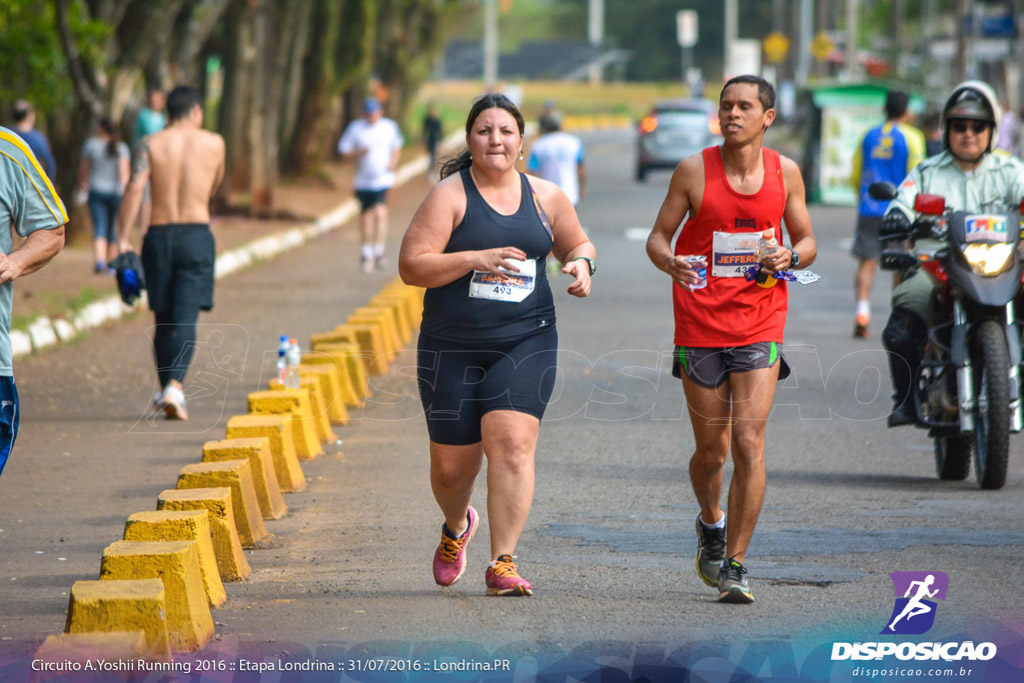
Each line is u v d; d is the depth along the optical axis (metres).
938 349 22.89
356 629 14.96
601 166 128.75
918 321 22.97
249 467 19.50
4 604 16.23
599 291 49.75
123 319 42.28
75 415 28.53
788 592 16.45
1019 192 22.91
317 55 91.44
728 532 16.00
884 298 48.25
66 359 35.19
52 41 47.34
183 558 14.37
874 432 26.91
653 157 107.06
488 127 15.46
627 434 26.83
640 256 61.16
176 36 67.94
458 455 15.99
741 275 15.94
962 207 22.98
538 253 15.79
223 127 74.00
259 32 72.81
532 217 15.72
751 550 18.42
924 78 132.62
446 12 137.12
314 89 92.00
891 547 18.55
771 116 15.88
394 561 18.02
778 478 23.08
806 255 16.14
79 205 57.47
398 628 14.99
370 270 56.81
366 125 56.44
